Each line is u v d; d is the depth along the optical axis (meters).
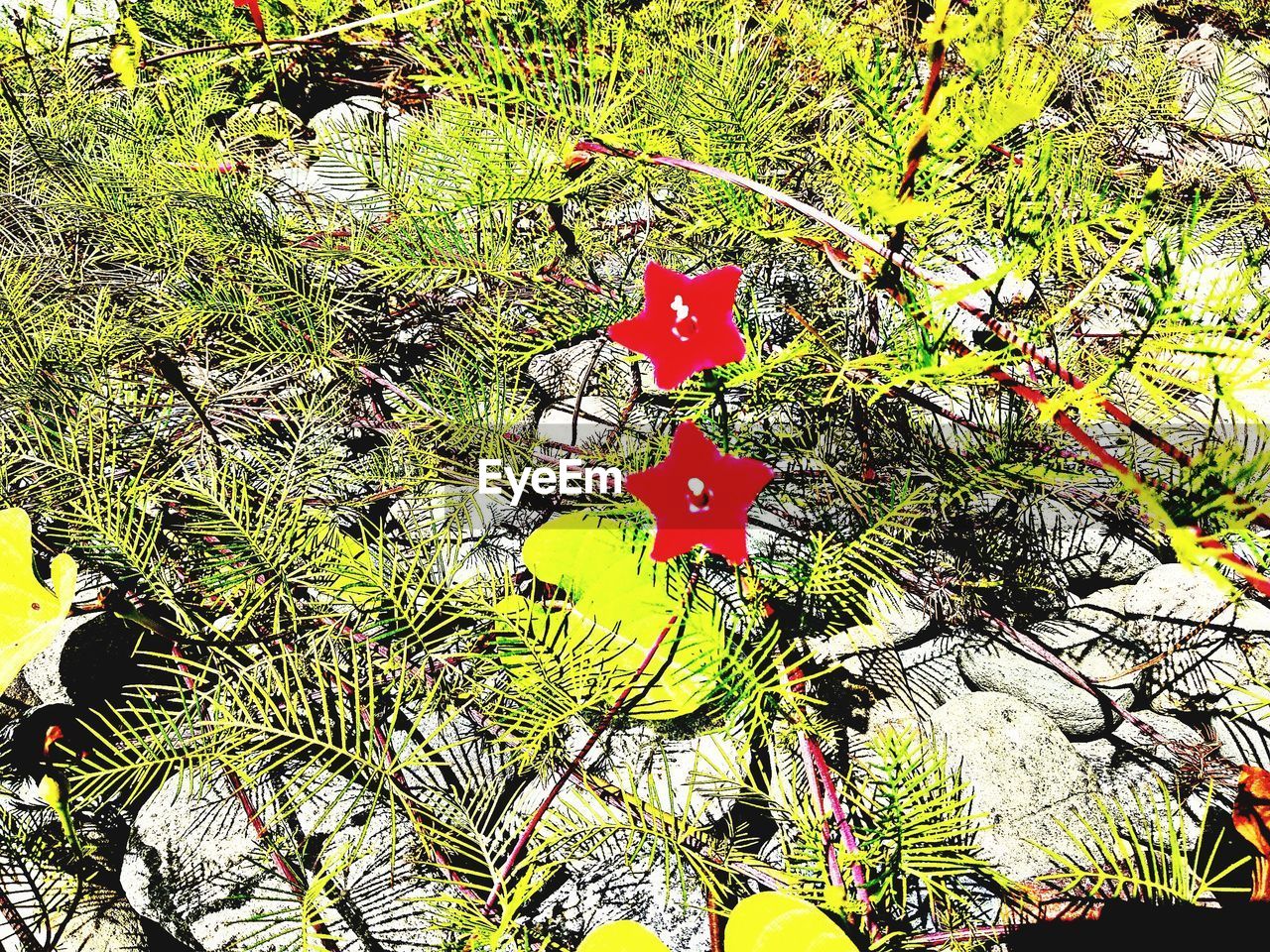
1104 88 0.28
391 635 0.20
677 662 0.20
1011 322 0.19
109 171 0.25
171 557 0.21
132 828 0.20
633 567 0.21
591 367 0.24
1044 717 0.20
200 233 0.24
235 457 0.22
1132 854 0.19
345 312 0.25
